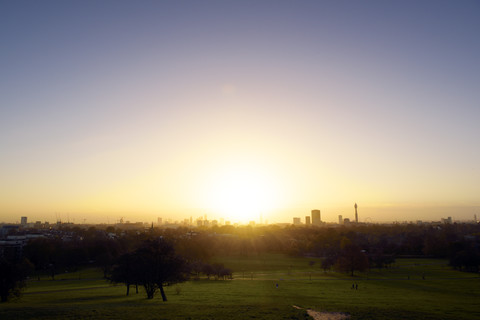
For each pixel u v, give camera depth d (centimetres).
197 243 18150
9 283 6144
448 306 5525
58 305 5025
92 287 9456
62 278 12438
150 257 6338
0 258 6531
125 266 7475
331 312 4400
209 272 12281
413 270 14250
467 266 13775
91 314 3822
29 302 5859
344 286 9369
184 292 7781
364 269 13088
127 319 3591
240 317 3862
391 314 4369
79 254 15250
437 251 19700
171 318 3716
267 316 3953
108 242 18188
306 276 12975
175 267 6400
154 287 6700
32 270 12500
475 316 4559
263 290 8262
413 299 6581
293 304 5200
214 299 6247
